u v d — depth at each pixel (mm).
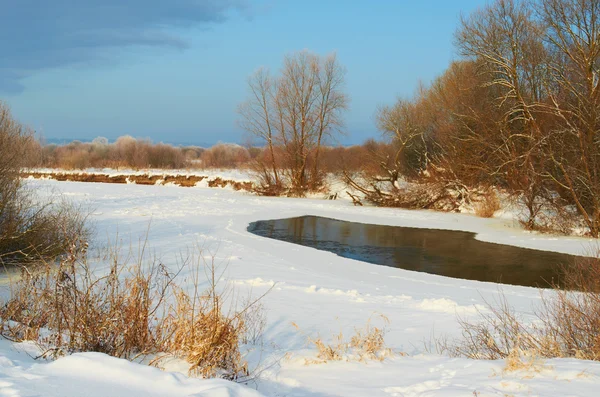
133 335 5410
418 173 36156
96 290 7172
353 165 42656
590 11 23078
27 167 14336
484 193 31328
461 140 30766
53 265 8352
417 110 40094
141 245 17375
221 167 61281
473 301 11531
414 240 23344
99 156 64438
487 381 4258
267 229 25906
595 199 23328
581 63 23578
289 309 9578
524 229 26234
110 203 31484
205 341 4961
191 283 11281
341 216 30812
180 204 33125
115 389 3721
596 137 23547
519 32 27469
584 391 3785
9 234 12422
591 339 6590
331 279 13641
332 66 41406
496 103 29547
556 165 24812
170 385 3895
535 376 4270
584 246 21281
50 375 3912
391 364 5398
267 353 5934
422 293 12484
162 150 63188
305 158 42250
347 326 8492
